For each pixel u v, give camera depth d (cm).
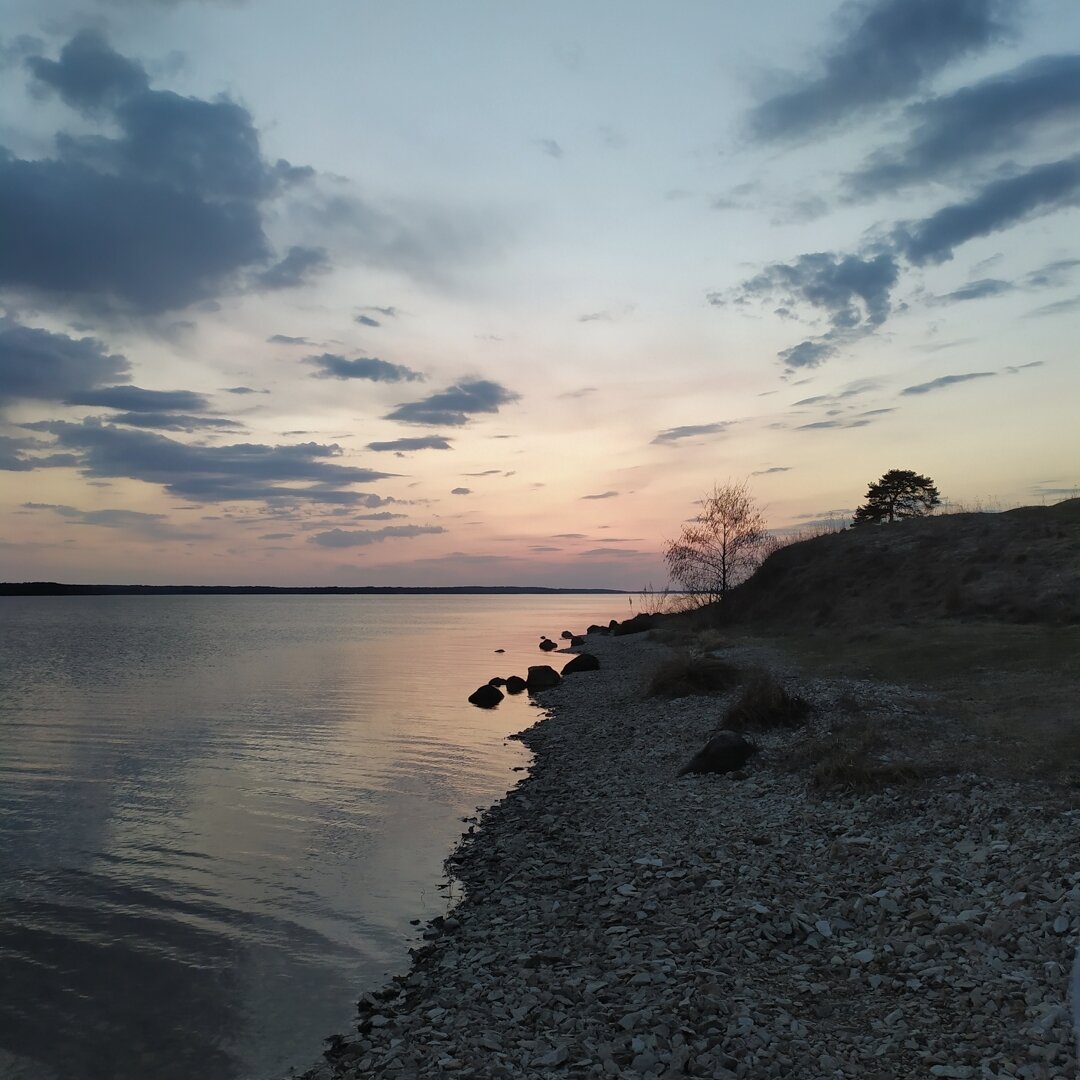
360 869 1312
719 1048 629
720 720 1950
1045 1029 592
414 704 3325
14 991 921
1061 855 906
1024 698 1634
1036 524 3650
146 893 1217
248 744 2438
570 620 14225
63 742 2498
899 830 1108
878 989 714
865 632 3002
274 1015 856
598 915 995
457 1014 788
